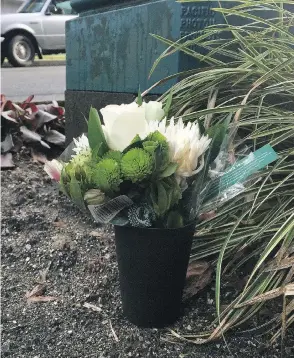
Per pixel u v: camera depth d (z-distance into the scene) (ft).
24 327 4.75
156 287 4.40
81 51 9.37
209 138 4.29
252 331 4.42
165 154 3.94
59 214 7.38
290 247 4.33
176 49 5.92
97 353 4.31
